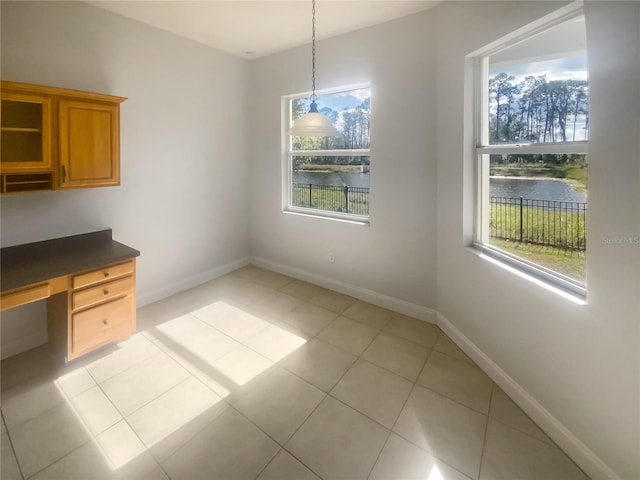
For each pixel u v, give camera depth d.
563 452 1.71
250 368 2.39
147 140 3.22
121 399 2.07
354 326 3.00
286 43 3.54
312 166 3.89
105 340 2.48
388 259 3.28
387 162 3.14
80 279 2.29
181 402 2.06
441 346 2.69
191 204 3.72
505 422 1.91
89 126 2.47
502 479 1.57
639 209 1.31
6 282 1.99
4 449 1.71
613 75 1.38
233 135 4.09
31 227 2.54
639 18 1.27
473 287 2.46
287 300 3.52
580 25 1.70
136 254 2.58
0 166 2.10
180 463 1.65
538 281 1.88
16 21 2.34
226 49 3.75
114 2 2.68
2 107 2.18
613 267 1.42
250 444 1.76
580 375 1.61
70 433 1.82
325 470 1.62
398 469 1.62
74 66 2.65
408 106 2.93
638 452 1.36
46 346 2.63
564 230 1.80
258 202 4.36
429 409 2.01
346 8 2.74
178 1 2.65
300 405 2.04
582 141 1.69
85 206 2.83
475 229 2.54
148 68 3.15
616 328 1.42
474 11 2.27
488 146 2.34
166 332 2.86
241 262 4.46
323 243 3.79
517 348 2.04
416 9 2.76
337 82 3.36
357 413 1.98
